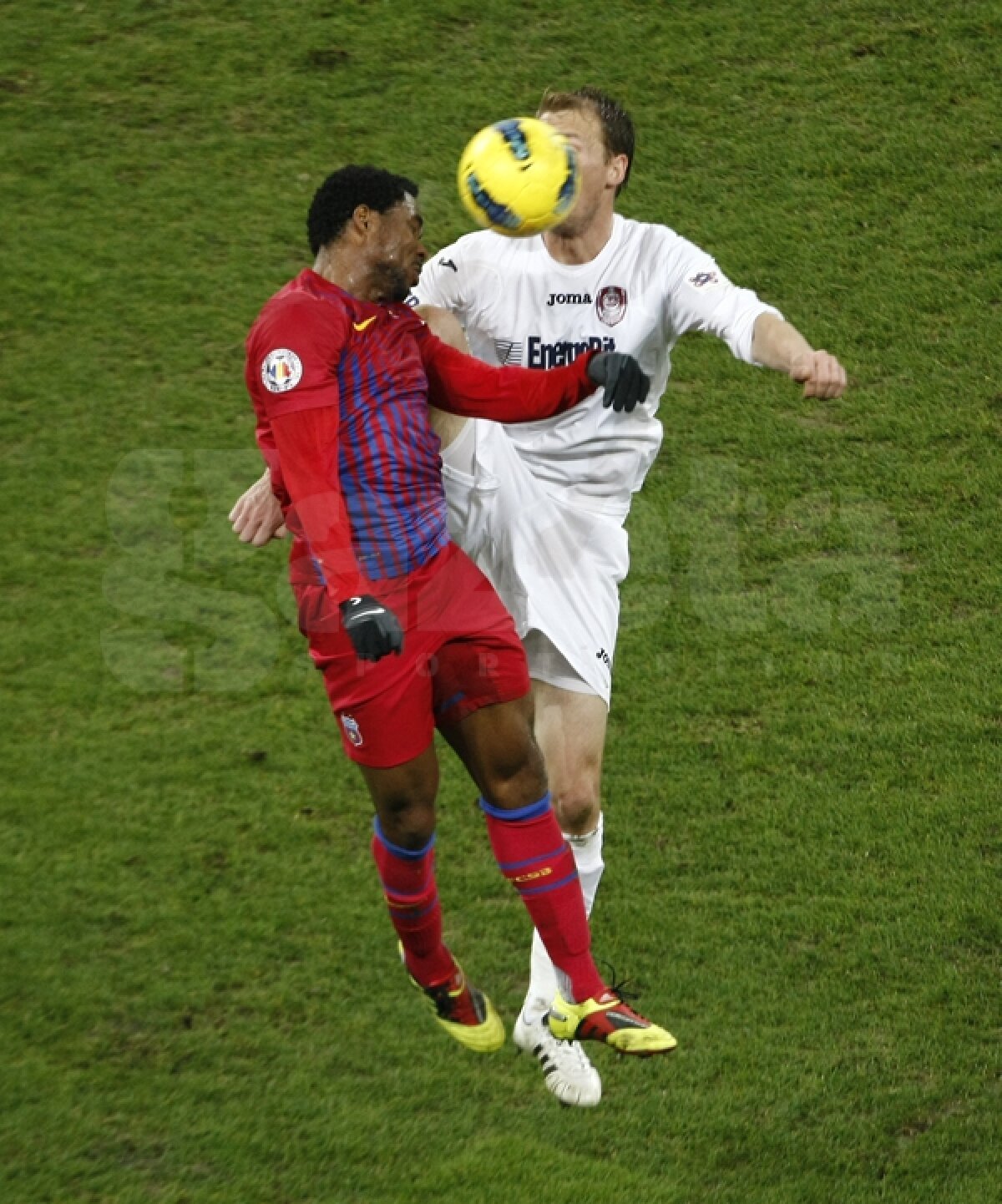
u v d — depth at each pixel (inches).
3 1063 908.6
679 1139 877.2
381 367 586.9
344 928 984.9
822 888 999.6
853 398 1282.0
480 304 734.5
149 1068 909.8
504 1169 853.2
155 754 1082.1
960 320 1325.0
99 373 1309.1
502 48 1547.7
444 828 1049.5
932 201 1407.5
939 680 1112.8
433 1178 850.1
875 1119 883.4
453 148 1457.9
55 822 1038.4
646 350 729.6
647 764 1072.2
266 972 961.5
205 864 1018.1
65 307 1354.6
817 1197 844.6
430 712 617.6
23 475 1244.5
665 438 1263.5
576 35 1552.7
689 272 708.0
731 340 670.5
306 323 569.9
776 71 1514.5
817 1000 941.8
